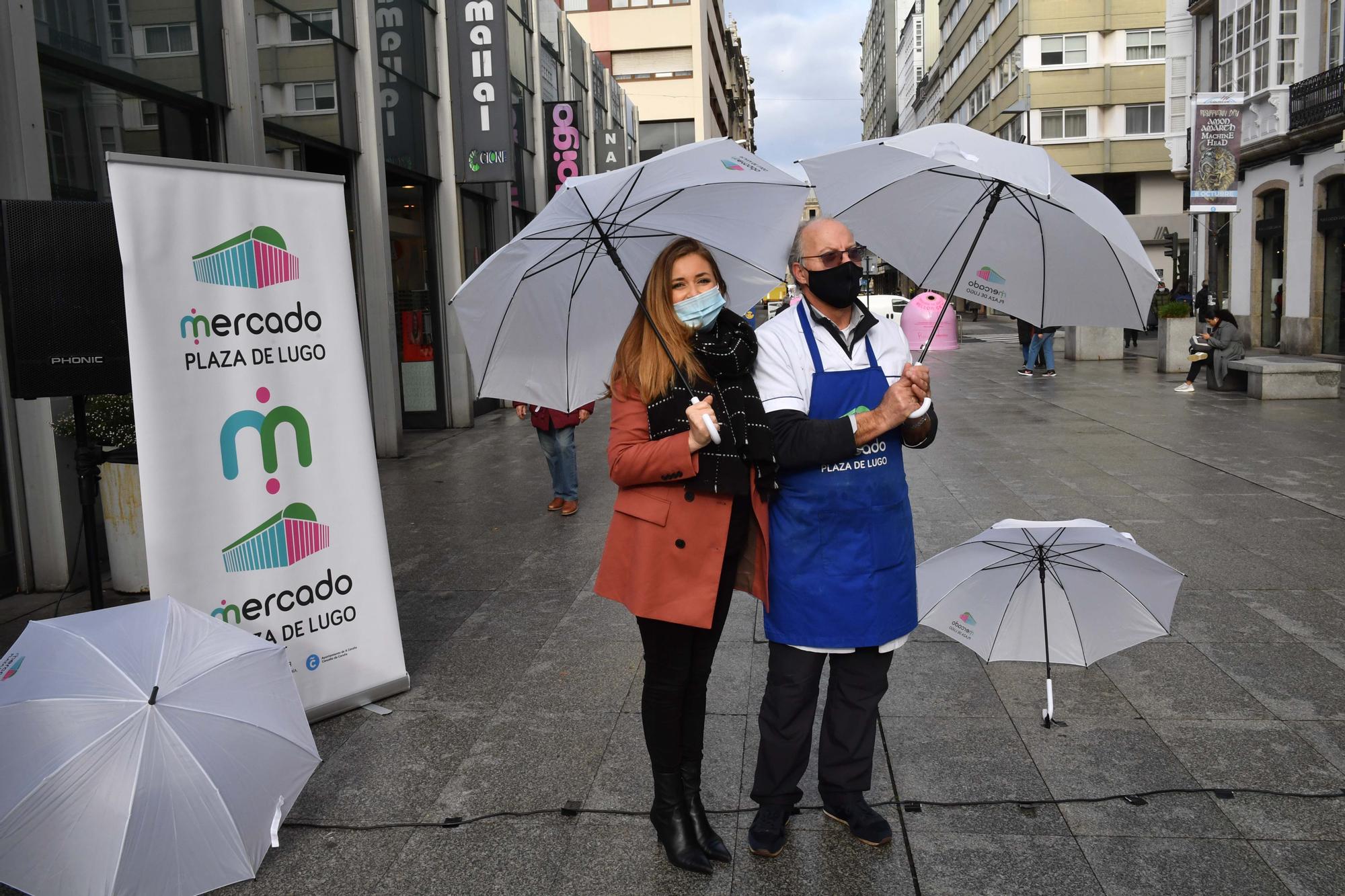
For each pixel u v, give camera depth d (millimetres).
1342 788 3328
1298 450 9836
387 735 3984
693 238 2951
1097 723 3863
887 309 25484
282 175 3994
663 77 46062
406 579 6238
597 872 2990
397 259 13750
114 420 5996
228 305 3859
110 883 2771
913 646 4742
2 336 5898
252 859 2980
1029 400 14703
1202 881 2834
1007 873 2904
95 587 4176
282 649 3354
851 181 2840
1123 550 3373
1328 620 4941
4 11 5711
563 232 2807
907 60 83500
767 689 2994
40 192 5984
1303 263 20750
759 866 2982
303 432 4074
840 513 2826
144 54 7293
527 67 18656
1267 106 20828
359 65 11094
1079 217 2631
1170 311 18047
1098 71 39281
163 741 2889
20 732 2891
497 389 3131
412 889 2945
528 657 4793
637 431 2861
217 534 3861
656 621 2893
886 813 3254
